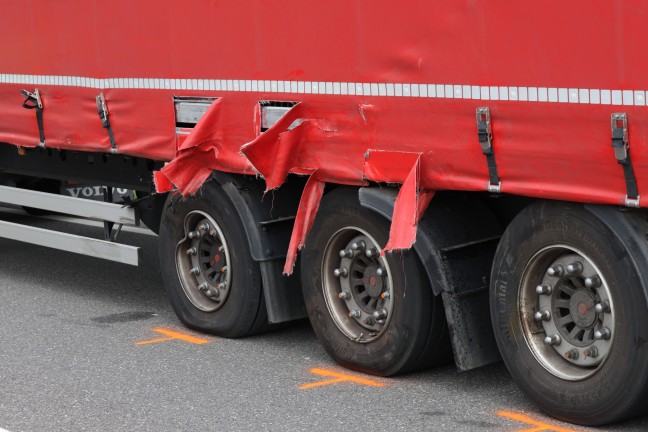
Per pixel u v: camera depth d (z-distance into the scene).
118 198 11.15
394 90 7.28
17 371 8.57
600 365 6.70
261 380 8.20
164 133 9.24
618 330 6.54
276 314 8.84
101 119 9.87
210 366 8.61
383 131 7.40
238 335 9.34
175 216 9.60
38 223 14.81
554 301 7.00
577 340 6.93
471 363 7.46
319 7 7.72
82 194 11.70
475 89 6.78
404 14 7.16
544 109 6.43
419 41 7.08
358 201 7.92
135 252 10.23
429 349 7.84
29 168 11.95
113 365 8.69
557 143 6.41
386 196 7.54
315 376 8.27
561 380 6.95
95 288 11.65
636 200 6.12
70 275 12.34
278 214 8.89
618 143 6.07
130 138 9.63
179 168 8.89
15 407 7.70
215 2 8.55
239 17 8.35
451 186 7.05
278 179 8.03
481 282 7.48
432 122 7.08
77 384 8.20
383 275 7.98
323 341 8.49
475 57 6.76
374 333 8.18
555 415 7.05
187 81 8.92
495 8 6.61
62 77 10.31
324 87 7.76
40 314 10.51
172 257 9.73
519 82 6.54
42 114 10.64
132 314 10.45
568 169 6.39
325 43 7.71
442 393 7.77
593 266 6.60
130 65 9.49
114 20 9.60
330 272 8.34
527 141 6.56
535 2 6.40
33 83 10.70
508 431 6.92
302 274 8.55
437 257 7.40
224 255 9.31
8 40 10.95
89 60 9.95
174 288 9.77
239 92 8.45
